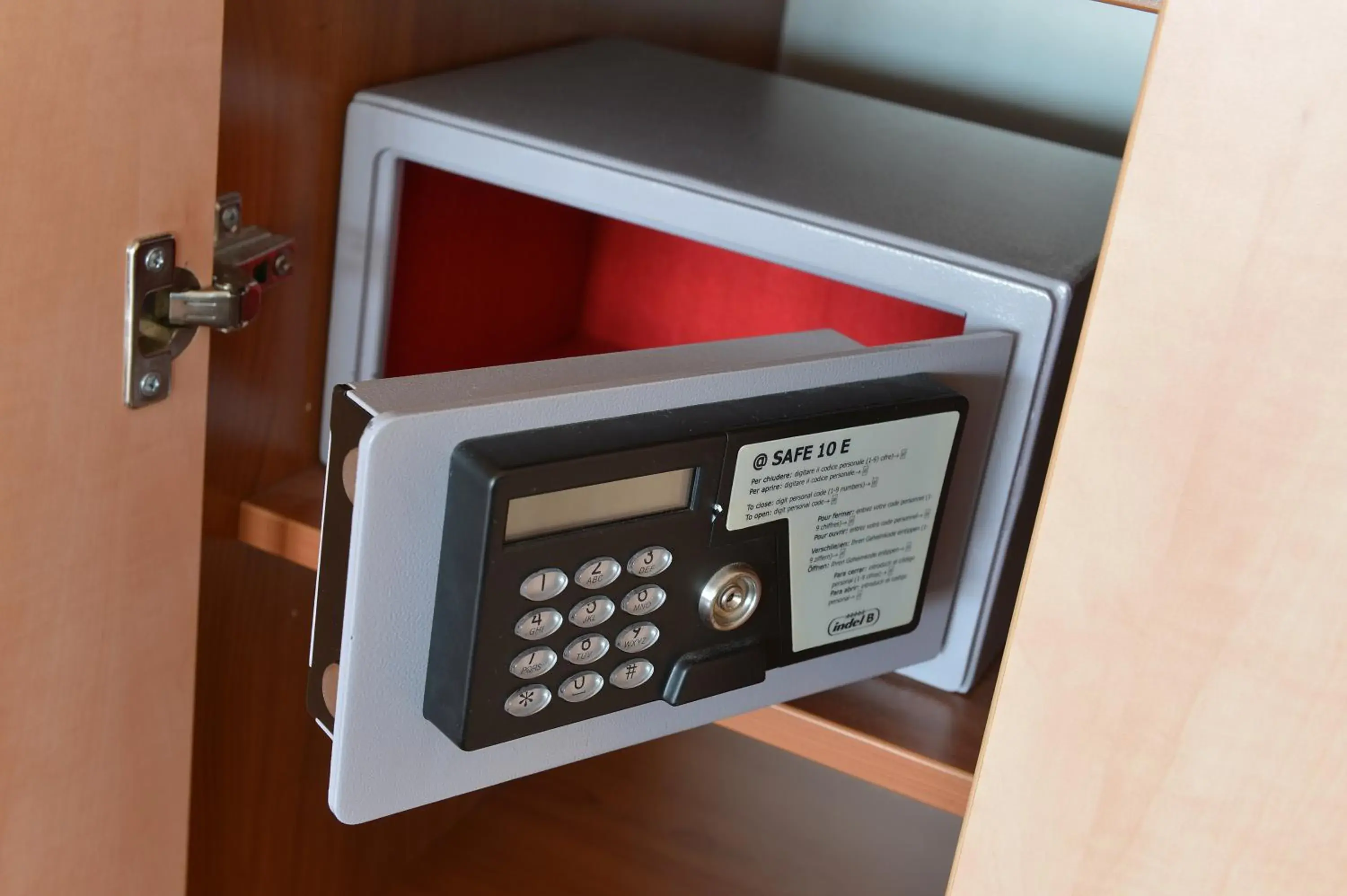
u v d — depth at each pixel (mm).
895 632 501
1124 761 379
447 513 378
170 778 563
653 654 428
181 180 460
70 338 437
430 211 686
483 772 425
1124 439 350
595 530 392
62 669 483
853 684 575
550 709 410
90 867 533
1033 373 519
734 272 849
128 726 526
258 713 725
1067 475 360
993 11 997
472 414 370
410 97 610
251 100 549
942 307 535
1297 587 342
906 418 452
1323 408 326
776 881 1006
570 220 847
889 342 814
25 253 411
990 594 553
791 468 430
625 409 399
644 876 998
